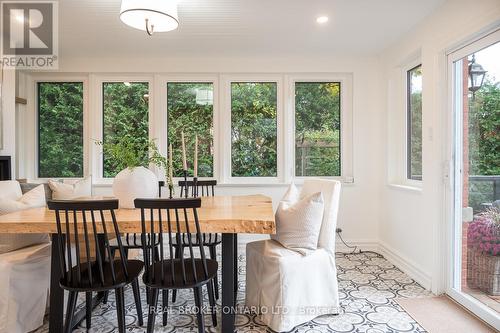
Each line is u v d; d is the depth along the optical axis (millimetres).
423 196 2607
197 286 1610
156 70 3570
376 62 3576
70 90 3689
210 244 2375
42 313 1929
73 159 3691
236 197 2721
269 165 3709
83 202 1503
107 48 3285
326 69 3570
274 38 3062
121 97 3688
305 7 2439
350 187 3596
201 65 3584
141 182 2035
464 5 2100
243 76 3660
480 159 2078
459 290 2273
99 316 2080
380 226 3523
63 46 3211
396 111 3307
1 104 2852
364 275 2809
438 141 2383
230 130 3691
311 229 1957
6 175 2889
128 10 1867
